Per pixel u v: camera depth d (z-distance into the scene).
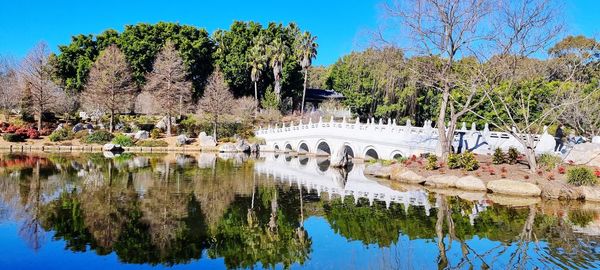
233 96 74.31
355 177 34.44
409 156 37.09
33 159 42.34
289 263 13.84
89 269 12.84
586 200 24.36
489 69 31.50
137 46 76.81
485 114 51.59
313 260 14.22
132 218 18.73
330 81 94.06
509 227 18.27
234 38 83.12
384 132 41.94
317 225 18.72
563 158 31.05
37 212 19.27
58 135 58.41
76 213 19.23
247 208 21.73
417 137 38.47
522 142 28.98
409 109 61.12
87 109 70.12
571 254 14.71
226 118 67.62
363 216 20.34
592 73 42.09
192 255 14.36
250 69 79.38
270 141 62.66
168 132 64.12
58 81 76.75
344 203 23.39
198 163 42.56
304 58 75.38
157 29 80.12
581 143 33.06
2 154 47.31
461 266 13.61
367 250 15.27
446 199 24.55
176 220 18.72
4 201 21.34
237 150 59.31
